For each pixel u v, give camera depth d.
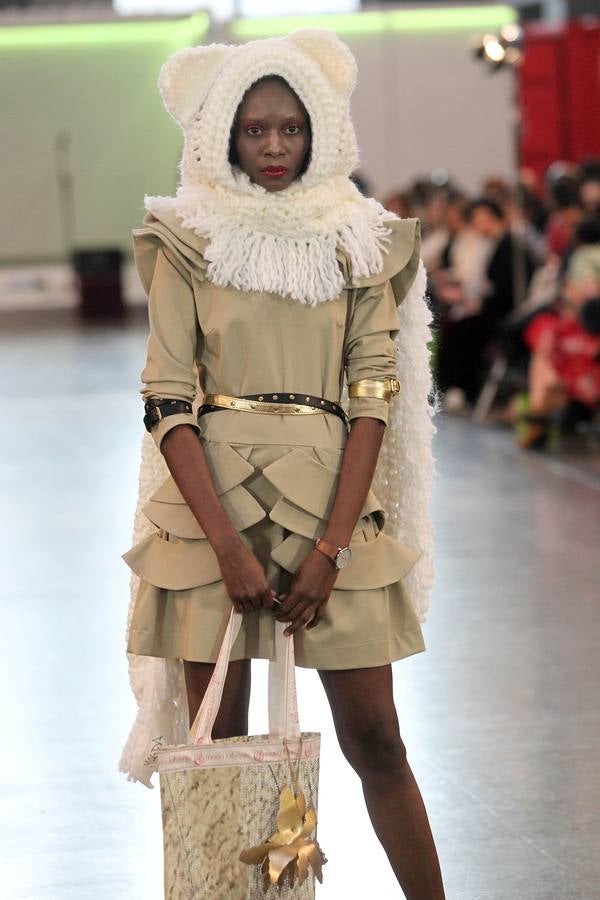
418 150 47.53
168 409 5.62
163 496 5.84
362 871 7.28
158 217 5.80
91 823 8.02
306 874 5.27
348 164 5.86
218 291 5.71
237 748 5.31
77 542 15.56
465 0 46.78
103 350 37.03
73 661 11.20
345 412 5.94
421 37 46.94
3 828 7.96
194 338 5.80
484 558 14.55
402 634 5.86
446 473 19.53
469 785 8.47
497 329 25.05
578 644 11.45
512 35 26.66
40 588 13.59
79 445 22.16
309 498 5.59
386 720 5.78
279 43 5.70
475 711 9.87
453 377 25.45
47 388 29.39
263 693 9.98
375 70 47.03
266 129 5.66
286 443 5.65
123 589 13.48
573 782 8.49
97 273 49.00
